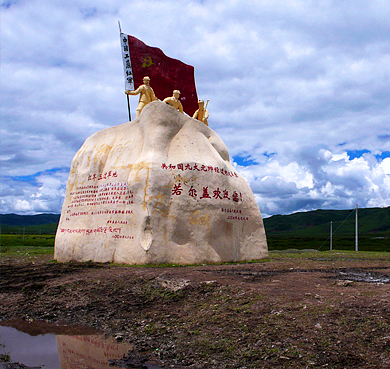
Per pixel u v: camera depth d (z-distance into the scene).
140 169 14.52
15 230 123.88
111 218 14.70
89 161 16.81
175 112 16.12
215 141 17.28
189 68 20.41
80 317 8.50
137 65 19.45
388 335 5.75
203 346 6.21
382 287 8.54
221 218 14.91
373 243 54.66
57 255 16.34
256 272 11.50
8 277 11.75
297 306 7.22
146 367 5.82
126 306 8.66
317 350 5.57
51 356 6.55
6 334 7.71
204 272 11.27
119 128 17.02
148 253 13.42
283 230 136.88
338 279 9.97
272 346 5.85
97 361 6.19
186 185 14.57
